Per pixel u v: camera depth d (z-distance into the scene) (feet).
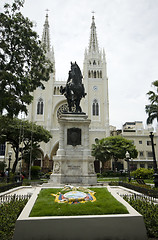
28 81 66.80
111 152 148.87
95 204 23.43
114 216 19.74
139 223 19.66
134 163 188.34
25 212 20.88
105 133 200.34
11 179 80.74
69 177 43.96
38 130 132.26
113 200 25.14
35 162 188.14
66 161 45.21
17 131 116.98
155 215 21.67
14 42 65.41
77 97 53.83
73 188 29.96
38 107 204.85
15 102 64.49
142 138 195.62
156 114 96.84
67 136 47.47
